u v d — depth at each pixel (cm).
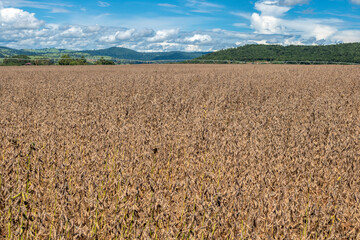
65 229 283
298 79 2012
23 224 304
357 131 667
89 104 1024
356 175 434
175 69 3744
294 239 287
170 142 585
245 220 317
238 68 3947
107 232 303
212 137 605
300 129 688
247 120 758
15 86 1558
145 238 278
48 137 588
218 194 329
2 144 541
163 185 402
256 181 409
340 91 1469
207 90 1444
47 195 362
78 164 457
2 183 380
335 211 311
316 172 453
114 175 431
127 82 1736
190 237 292
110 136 605
